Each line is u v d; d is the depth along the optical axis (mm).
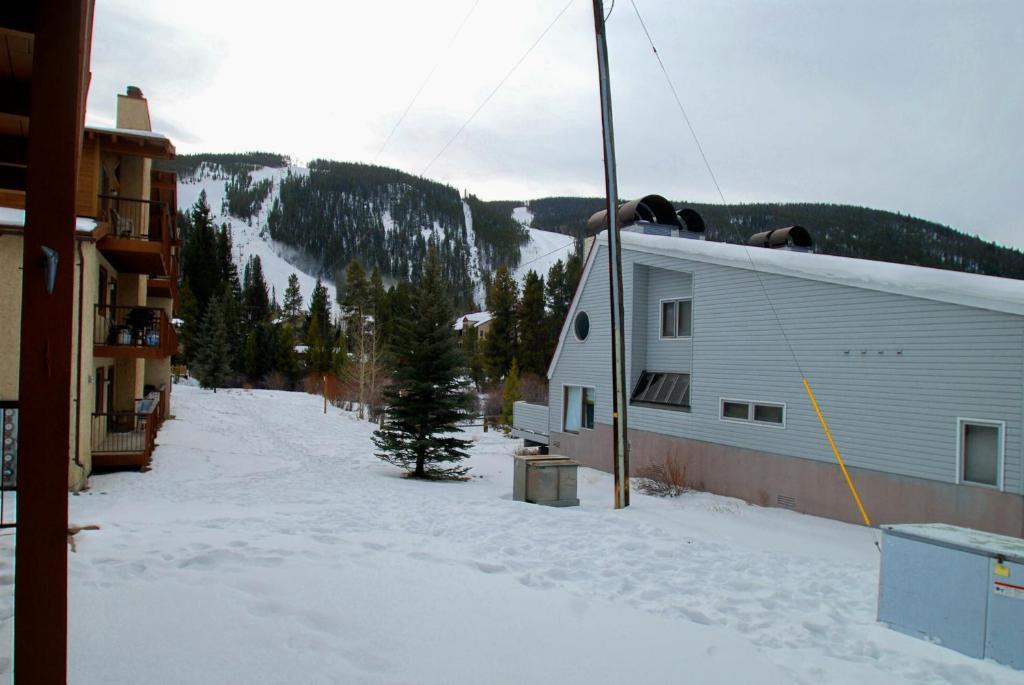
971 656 4895
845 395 13586
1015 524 10734
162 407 25156
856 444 13344
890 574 5469
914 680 4395
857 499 13203
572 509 11477
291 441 25422
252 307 86500
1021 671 4605
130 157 20859
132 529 7043
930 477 12008
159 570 5086
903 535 5402
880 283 12891
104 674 3361
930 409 12047
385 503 11578
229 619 4160
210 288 75312
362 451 23922
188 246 77562
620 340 13609
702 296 17500
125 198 17422
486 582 5594
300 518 9219
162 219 19312
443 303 19859
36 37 2426
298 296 105125
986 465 11320
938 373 11938
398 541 7336
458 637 4328
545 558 7285
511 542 8039
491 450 27938
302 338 82562
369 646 4035
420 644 4152
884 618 5477
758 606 5887
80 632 3803
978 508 11266
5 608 4133
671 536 8805
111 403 20078
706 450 17125
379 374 41250
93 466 16016
